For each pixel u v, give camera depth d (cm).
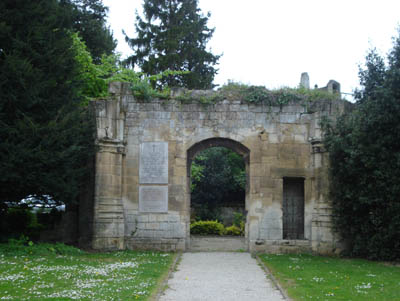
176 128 2122
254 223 2073
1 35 1702
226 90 2167
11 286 1142
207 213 3488
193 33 4022
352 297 1114
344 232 1955
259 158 2102
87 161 2102
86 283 1212
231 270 1564
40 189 1778
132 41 4031
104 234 1983
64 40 1914
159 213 2081
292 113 2122
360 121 1811
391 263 1738
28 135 1692
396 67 1783
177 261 1745
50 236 2089
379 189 1761
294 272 1483
